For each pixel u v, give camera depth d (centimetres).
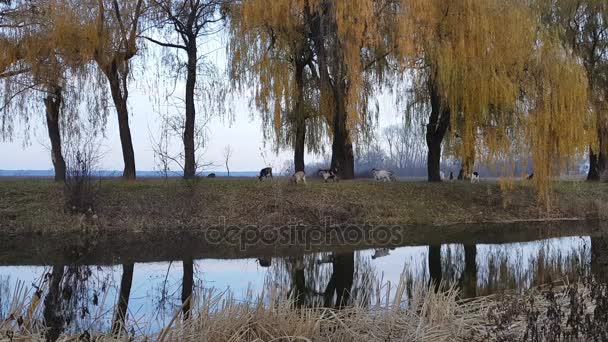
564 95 1864
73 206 1708
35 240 1552
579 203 2206
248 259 1353
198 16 2217
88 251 1422
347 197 2022
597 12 2483
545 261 1285
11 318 567
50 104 1959
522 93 1925
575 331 556
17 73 1836
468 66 1888
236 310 583
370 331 598
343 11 1875
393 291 940
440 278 1091
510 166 1956
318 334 579
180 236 1655
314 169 3025
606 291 665
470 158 1984
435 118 2298
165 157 2981
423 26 1889
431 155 2400
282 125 2233
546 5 2414
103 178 1950
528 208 2162
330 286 1025
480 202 2155
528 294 774
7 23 1817
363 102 2034
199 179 1977
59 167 2017
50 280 920
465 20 1878
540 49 1897
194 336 546
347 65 1903
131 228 1694
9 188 1822
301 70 2197
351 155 2359
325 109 2220
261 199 1922
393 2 1959
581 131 1880
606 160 2734
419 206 2052
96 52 1934
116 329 630
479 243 1606
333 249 1505
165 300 904
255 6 1958
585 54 2444
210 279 1098
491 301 761
